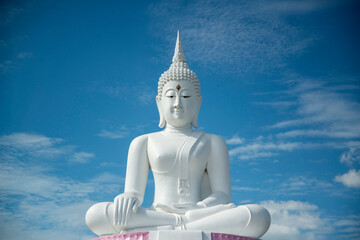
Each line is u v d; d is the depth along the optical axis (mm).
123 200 6160
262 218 6062
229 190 6875
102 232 6199
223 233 5887
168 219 6117
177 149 6859
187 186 6773
